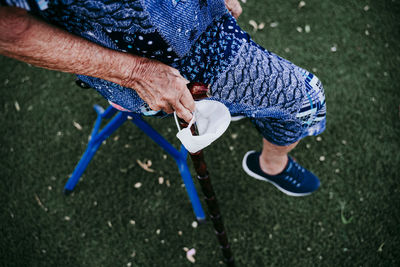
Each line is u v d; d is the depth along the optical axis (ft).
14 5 1.85
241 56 3.05
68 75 7.06
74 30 2.34
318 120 3.93
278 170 5.55
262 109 3.48
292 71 3.36
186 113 3.00
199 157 3.54
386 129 6.35
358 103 6.56
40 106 6.88
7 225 6.14
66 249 5.95
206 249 5.82
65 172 6.42
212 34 2.93
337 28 7.14
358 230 5.77
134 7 2.24
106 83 3.06
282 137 4.10
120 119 5.33
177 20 2.48
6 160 6.55
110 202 6.22
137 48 2.59
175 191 6.21
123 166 6.42
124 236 5.99
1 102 6.94
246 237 5.87
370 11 7.25
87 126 6.72
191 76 3.04
